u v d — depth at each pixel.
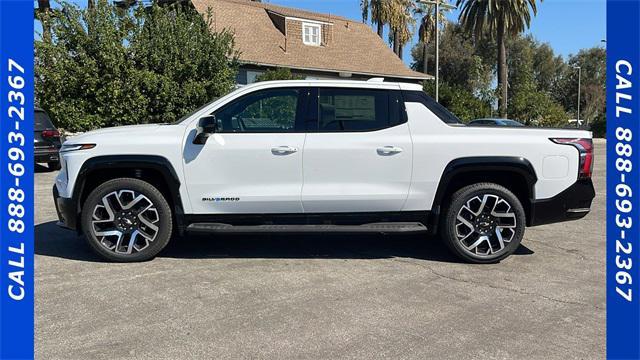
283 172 5.05
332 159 5.05
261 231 5.06
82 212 5.05
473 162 5.08
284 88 5.24
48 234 6.31
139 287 4.45
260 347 3.37
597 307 4.07
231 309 3.99
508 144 5.11
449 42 53.75
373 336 3.54
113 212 5.07
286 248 5.81
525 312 3.97
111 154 4.98
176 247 5.79
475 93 35.84
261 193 5.05
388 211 5.18
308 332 3.59
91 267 5.00
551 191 5.14
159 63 15.13
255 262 5.25
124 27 14.94
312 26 27.86
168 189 5.26
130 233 5.11
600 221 7.46
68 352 3.28
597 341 3.48
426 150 5.09
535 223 5.21
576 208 5.20
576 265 5.21
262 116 5.19
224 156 5.02
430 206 5.18
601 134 41.88
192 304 4.09
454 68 53.38
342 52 28.64
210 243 5.99
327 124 5.16
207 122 4.81
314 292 4.38
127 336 3.51
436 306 4.09
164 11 15.75
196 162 5.02
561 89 65.38
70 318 3.79
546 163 5.11
